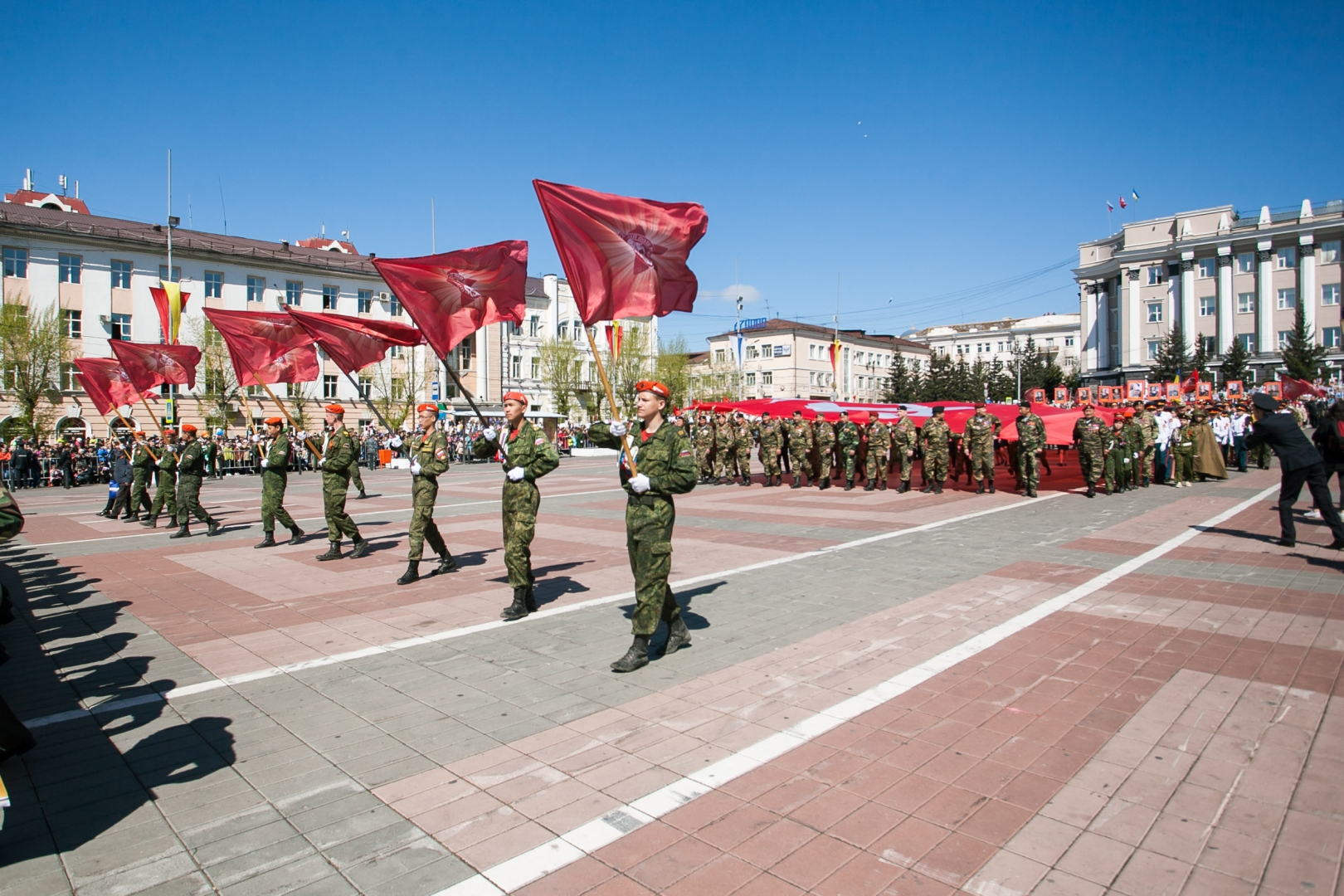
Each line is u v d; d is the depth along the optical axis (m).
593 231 6.76
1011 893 2.92
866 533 11.88
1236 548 10.09
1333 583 7.95
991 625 6.54
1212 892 2.91
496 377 60.12
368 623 7.03
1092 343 78.25
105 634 6.88
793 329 80.56
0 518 3.71
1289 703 4.74
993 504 15.91
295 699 5.14
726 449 22.48
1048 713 4.64
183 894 3.01
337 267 51.38
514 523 7.00
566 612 7.31
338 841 3.37
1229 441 23.42
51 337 37.94
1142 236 70.25
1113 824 3.40
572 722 4.65
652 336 64.94
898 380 66.31
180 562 10.58
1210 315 66.06
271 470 11.91
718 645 6.10
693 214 6.99
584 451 46.59
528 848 3.29
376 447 39.53
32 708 5.08
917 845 3.26
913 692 5.01
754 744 4.27
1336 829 3.33
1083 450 16.73
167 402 43.47
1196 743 4.19
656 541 5.59
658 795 3.72
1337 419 10.12
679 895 2.93
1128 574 8.51
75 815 3.65
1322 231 60.09
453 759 4.17
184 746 4.41
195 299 45.94
